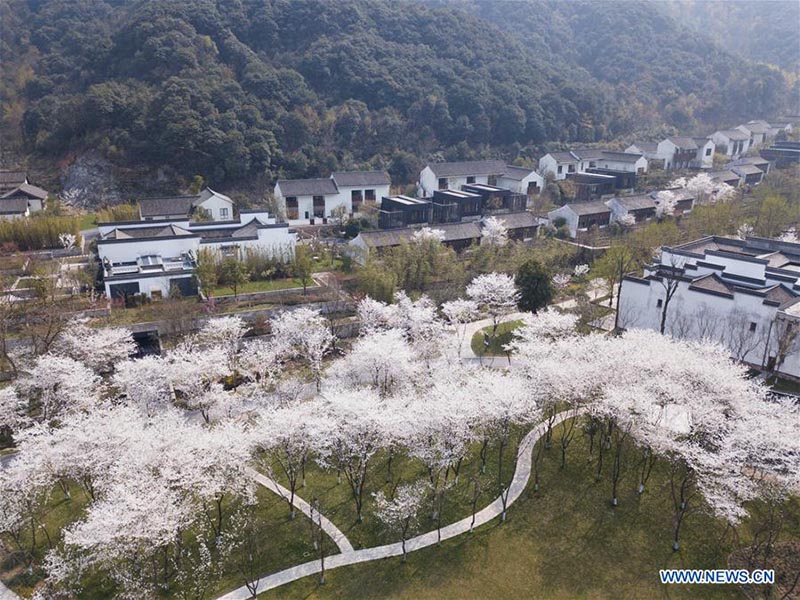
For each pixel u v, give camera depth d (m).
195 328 38.75
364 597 19.44
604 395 24.56
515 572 20.58
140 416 26.47
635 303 39.94
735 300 34.69
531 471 26.11
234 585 20.00
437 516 23.12
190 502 20.89
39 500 24.17
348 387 28.94
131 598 18.78
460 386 26.66
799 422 23.48
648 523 23.02
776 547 21.78
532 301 41.31
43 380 29.00
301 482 25.38
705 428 23.28
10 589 19.62
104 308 39.97
